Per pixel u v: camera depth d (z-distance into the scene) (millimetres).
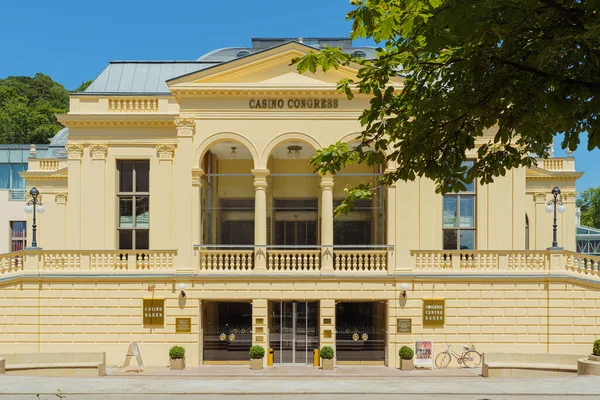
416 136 9500
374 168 26188
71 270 23641
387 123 10266
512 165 9875
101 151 25719
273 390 18578
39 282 23453
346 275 23422
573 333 22969
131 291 23516
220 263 23781
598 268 23047
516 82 8336
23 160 44719
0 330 23234
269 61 24047
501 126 8711
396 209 23781
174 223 25438
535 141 10156
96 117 25453
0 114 69375
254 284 23469
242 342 24078
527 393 17781
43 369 21312
